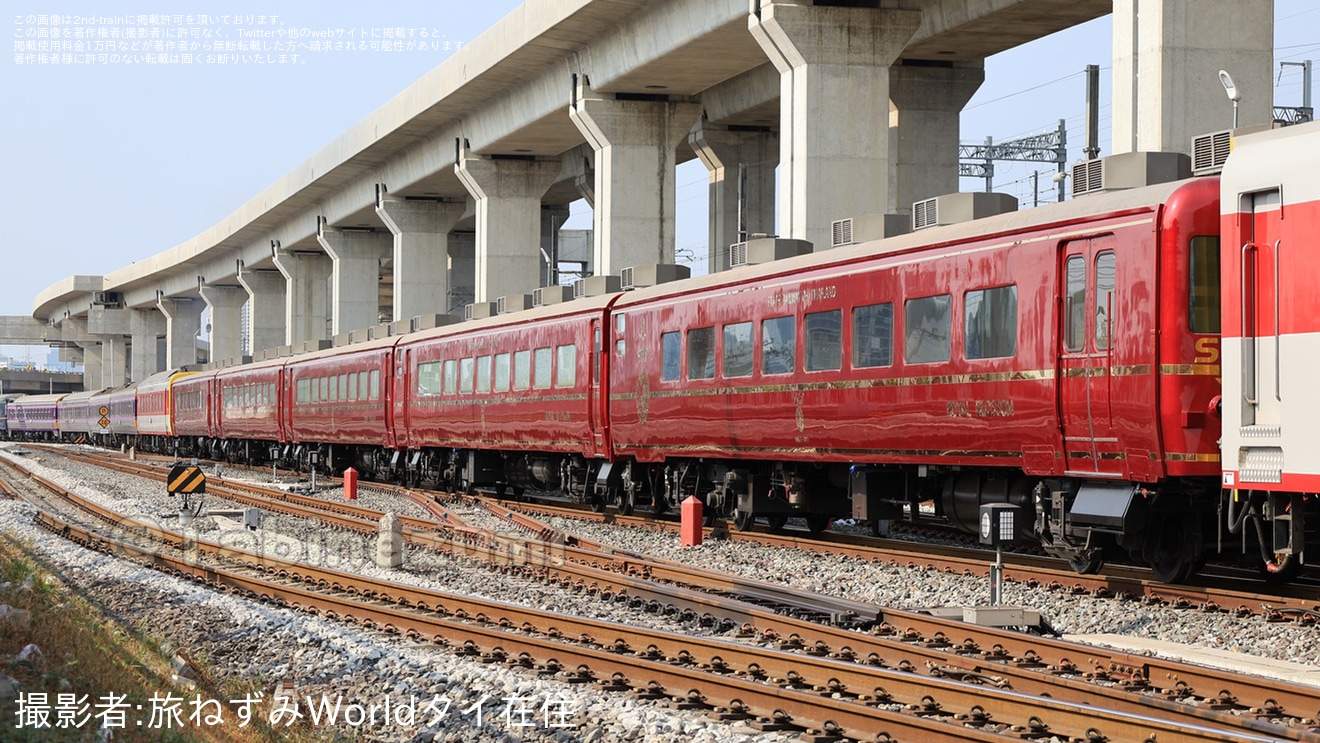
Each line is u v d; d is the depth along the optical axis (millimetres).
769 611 11523
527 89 40750
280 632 12391
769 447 18844
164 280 98500
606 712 8727
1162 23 19594
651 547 19078
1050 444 14055
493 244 45969
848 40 28047
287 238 70438
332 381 38250
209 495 32219
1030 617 11383
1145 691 8789
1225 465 12078
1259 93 19828
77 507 29922
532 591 14758
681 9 31812
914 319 15969
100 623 12500
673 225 37344
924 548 17938
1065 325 13867
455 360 29672
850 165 28000
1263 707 8023
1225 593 12234
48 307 124750
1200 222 12508
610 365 22969
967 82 35438
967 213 16062
